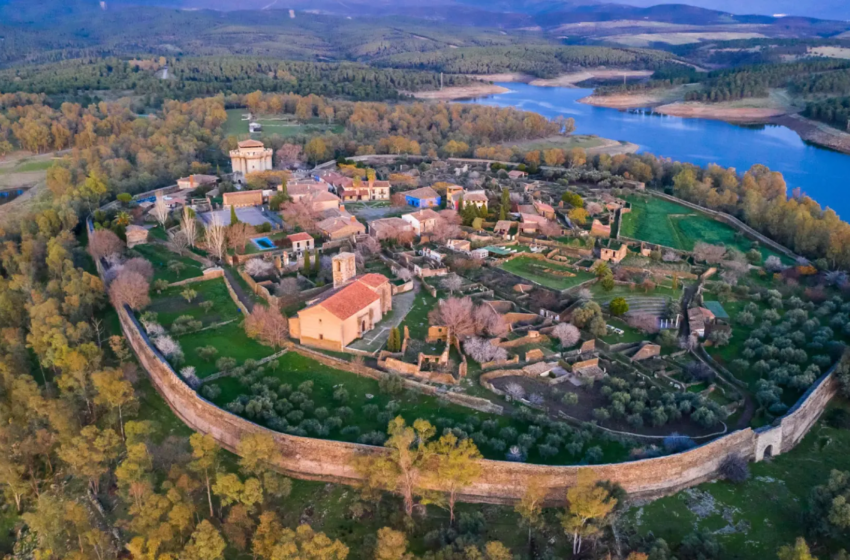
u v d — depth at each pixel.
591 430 100.81
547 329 130.62
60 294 144.38
